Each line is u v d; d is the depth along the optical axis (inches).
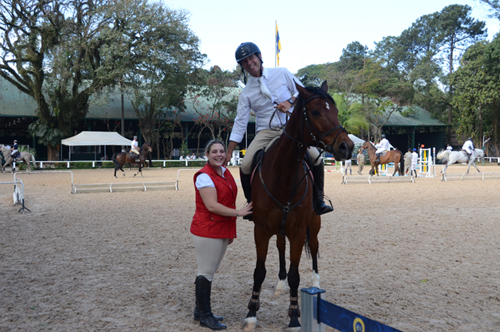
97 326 152.6
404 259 249.4
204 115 1720.0
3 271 227.8
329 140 132.0
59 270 230.1
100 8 1328.7
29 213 451.5
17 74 1409.9
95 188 689.0
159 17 1402.6
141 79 1466.5
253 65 166.1
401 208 475.5
